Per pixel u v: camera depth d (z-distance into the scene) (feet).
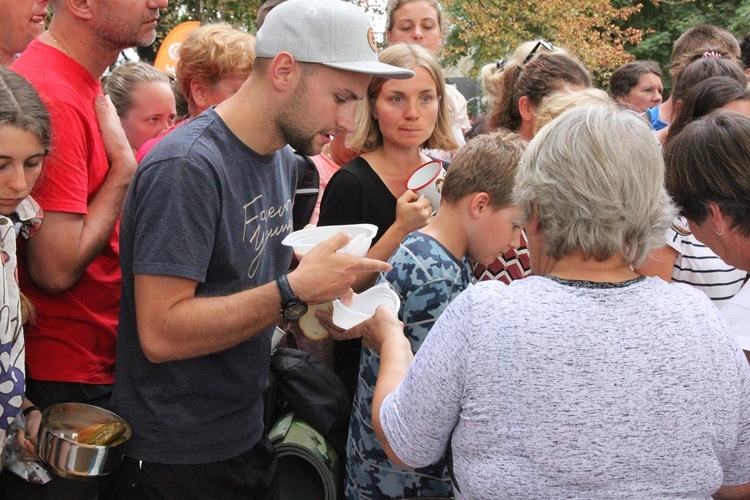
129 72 9.62
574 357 4.32
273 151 6.25
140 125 9.53
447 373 4.57
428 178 8.34
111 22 6.70
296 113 5.96
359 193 9.05
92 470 5.85
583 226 4.54
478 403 4.46
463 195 7.02
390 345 5.96
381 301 6.61
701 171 6.05
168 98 9.64
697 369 4.37
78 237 6.56
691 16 57.88
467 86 36.96
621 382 4.30
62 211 6.41
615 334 4.37
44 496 6.53
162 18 36.40
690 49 15.88
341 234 5.94
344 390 8.80
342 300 6.72
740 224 5.97
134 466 6.30
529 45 10.70
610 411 4.27
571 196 4.54
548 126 4.83
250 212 6.16
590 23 51.93
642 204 4.52
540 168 4.73
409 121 9.00
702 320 4.51
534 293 4.54
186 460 6.31
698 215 6.24
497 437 4.41
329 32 5.84
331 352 9.68
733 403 4.49
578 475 4.26
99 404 7.32
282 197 6.70
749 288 7.18
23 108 5.53
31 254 6.50
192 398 6.26
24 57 6.78
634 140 4.58
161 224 5.53
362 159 9.32
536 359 4.33
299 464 8.94
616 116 4.67
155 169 5.60
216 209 5.75
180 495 6.34
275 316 5.84
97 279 7.23
